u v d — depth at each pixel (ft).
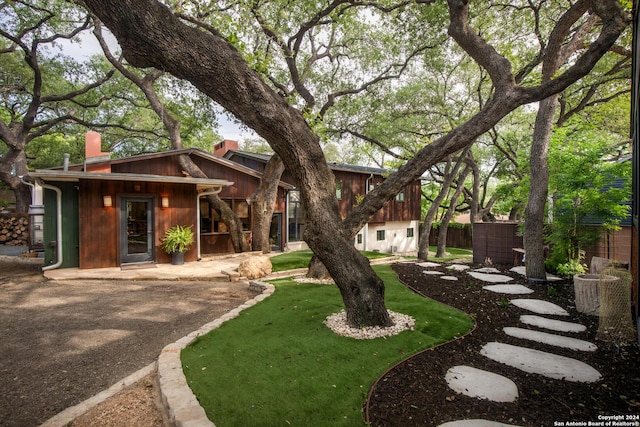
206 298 19.62
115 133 66.33
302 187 12.55
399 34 32.40
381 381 9.10
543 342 12.12
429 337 12.35
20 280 23.77
